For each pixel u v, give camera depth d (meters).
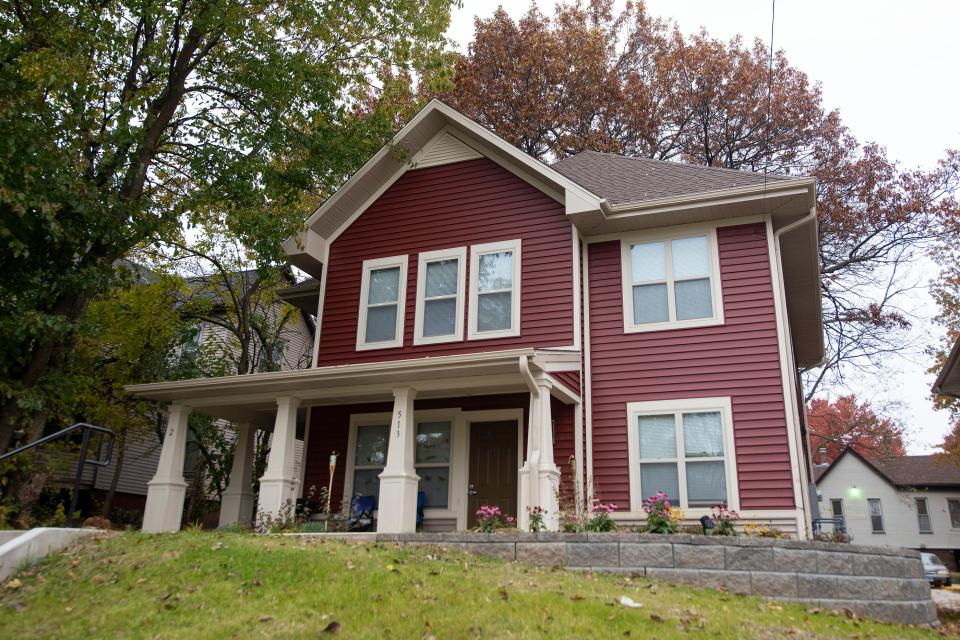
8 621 6.12
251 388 12.28
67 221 12.45
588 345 13.21
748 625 6.66
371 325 14.54
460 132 15.17
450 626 6.06
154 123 14.53
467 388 12.02
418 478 11.23
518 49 27.95
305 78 15.09
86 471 20.75
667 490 12.02
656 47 29.14
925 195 26.94
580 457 12.26
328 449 14.06
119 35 13.27
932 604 8.91
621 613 6.59
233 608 6.39
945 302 26.06
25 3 12.81
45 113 11.89
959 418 27.22
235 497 14.70
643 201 13.05
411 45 16.56
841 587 8.30
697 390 12.35
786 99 27.66
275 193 15.80
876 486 36.28
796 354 19.86
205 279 21.70
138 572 7.25
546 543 8.90
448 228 14.59
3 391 11.98
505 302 13.64
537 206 14.00
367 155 16.66
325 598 6.64
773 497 11.38
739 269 12.77
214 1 13.80
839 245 27.72
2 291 12.05
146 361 18.05
